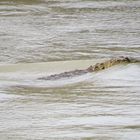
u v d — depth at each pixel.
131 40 85.06
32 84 54.81
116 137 36.66
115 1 128.50
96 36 88.62
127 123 39.97
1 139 36.84
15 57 73.00
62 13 113.44
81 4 124.44
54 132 38.19
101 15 110.94
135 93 49.94
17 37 87.94
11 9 118.19
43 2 127.00
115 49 77.56
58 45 81.69
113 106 45.47
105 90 51.19
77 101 47.44
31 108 45.28
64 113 43.41
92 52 75.50
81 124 40.03
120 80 54.62
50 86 53.78
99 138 36.53
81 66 64.44
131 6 122.12
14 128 39.41
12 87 53.59
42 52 76.50
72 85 53.66
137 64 60.38
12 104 46.72
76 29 95.50
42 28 96.50
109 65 59.19
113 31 93.25
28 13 113.19
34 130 38.84
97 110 44.12
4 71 61.25
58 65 64.25
